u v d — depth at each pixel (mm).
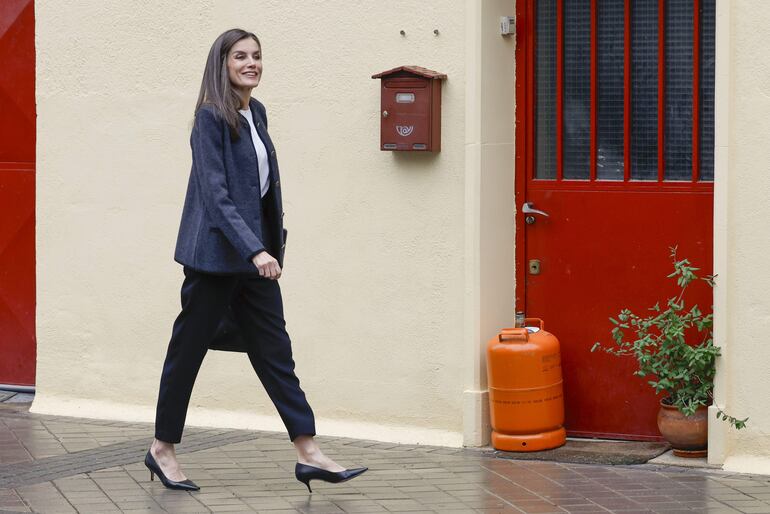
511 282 10859
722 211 9555
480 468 9828
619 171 10523
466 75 10414
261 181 8914
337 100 10930
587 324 10672
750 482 9305
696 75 10188
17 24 12477
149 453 9188
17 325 12703
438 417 10742
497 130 10617
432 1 10547
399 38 10688
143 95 11594
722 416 9625
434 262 10680
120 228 11750
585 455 10188
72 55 11820
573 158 10680
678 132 10305
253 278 8891
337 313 11031
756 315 9539
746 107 9477
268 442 10758
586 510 8586
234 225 8547
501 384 10297
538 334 10477
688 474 9562
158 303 11656
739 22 9461
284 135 11117
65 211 11938
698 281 10234
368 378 10961
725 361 9625
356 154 10891
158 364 11688
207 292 8859
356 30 10828
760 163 9461
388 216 10805
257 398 11367
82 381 11977
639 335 10133
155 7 11492
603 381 10656
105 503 8711
